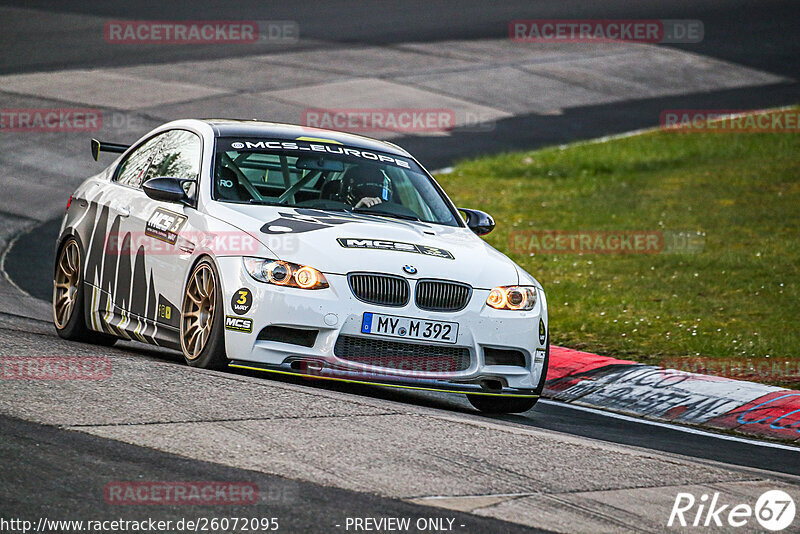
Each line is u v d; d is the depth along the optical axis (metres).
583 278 45.38
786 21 128.75
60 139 66.31
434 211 28.17
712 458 22.94
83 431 17.53
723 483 18.67
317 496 15.59
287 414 19.77
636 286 43.81
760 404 28.19
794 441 26.17
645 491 17.62
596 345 34.84
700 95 96.75
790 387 30.14
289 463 16.95
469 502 16.03
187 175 26.91
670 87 99.25
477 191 64.38
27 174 59.75
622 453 19.95
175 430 18.03
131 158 30.33
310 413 20.05
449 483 16.88
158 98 77.56
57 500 14.52
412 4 128.75
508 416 25.83
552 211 59.66
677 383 30.00
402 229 25.70
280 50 98.81
